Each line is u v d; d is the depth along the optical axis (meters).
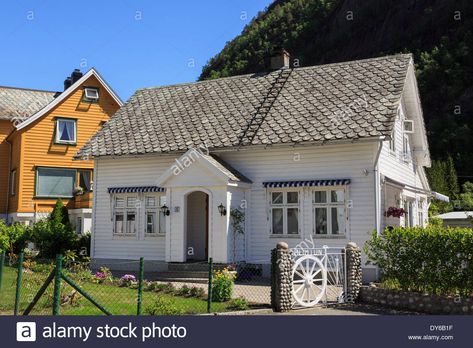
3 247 22.75
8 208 35.53
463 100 69.25
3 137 36.34
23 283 14.19
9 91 39.41
